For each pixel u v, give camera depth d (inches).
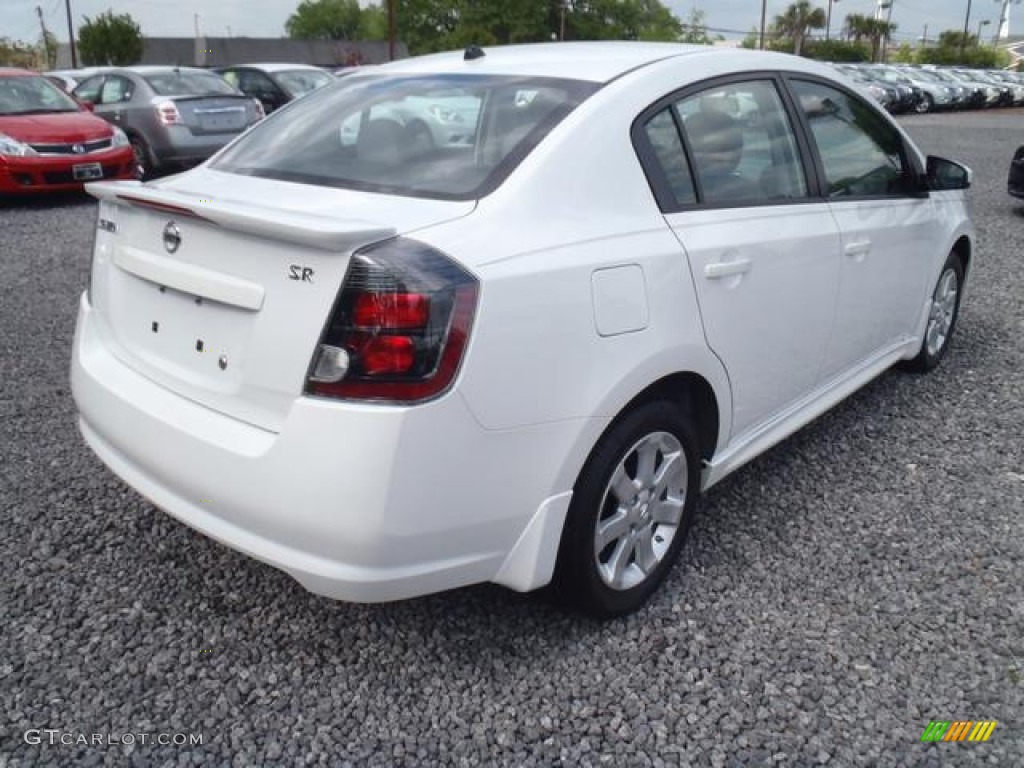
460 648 101.7
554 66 113.6
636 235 99.6
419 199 94.5
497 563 91.6
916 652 101.9
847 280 137.0
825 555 121.5
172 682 95.6
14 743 86.4
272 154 113.7
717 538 125.6
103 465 143.2
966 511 133.7
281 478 83.0
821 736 89.5
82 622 104.7
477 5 2304.4
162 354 98.6
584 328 91.4
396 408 80.4
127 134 451.8
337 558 82.9
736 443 122.2
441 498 83.7
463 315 82.5
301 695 94.3
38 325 213.2
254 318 86.7
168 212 94.0
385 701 93.7
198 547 120.7
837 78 145.0
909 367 188.7
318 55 2206.0
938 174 161.0
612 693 95.2
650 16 2492.6
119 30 2116.1
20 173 359.9
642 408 101.0
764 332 118.5
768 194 122.9
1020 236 335.9
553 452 90.6
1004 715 92.4
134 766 84.6
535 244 90.1
